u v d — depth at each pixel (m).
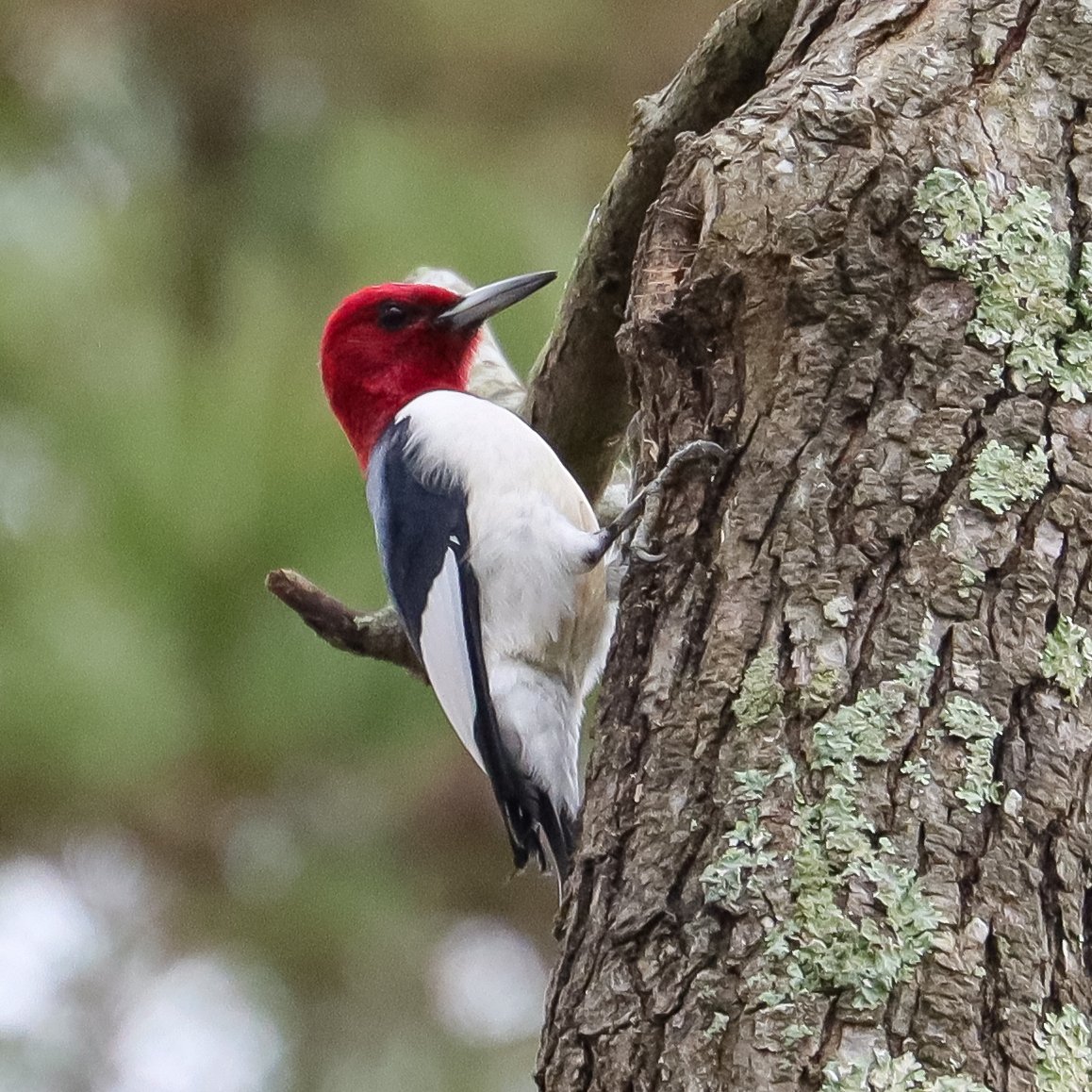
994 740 6.43
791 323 7.14
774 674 6.65
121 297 14.55
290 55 15.17
